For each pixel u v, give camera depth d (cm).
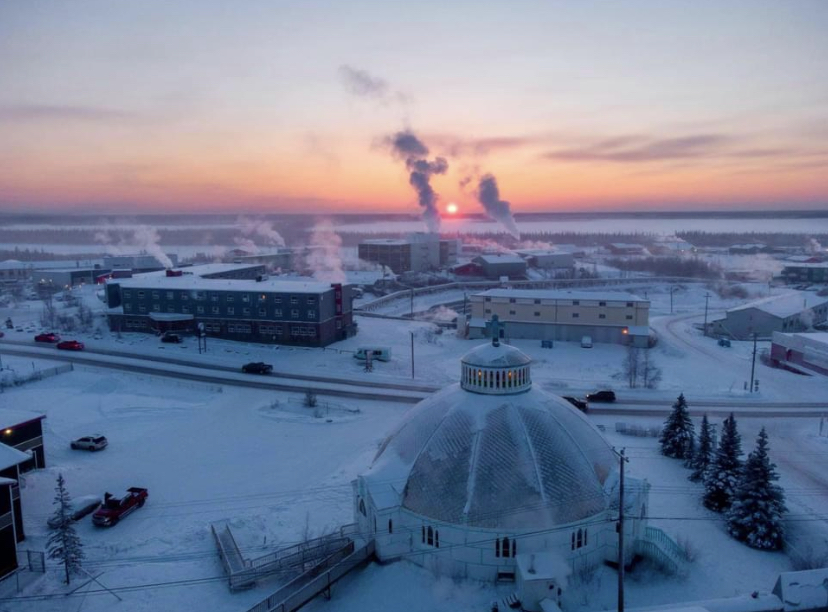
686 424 5603
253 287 10469
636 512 3828
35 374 8038
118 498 4638
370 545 3875
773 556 4038
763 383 8169
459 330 11000
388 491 3888
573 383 8081
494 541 3569
